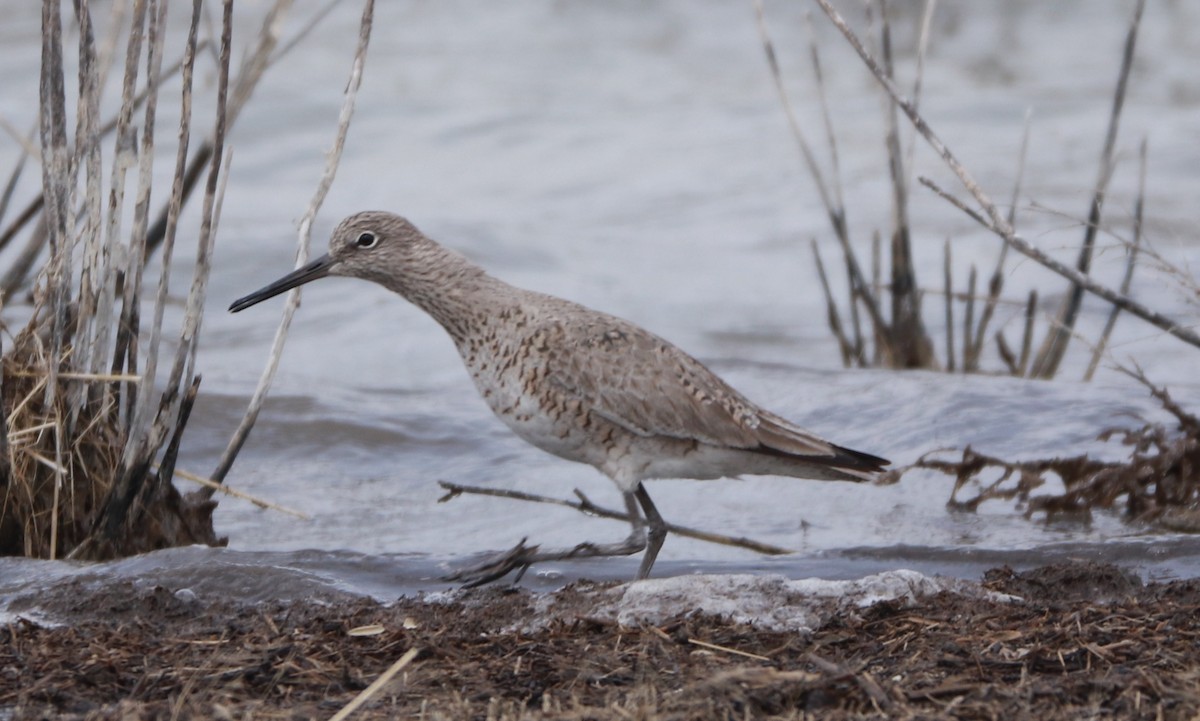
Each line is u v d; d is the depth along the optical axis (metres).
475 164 27.75
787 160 27.14
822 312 20.22
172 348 17.19
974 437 13.80
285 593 9.50
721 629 8.41
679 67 34.56
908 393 14.89
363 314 19.08
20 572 9.83
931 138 11.65
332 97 30.47
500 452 14.08
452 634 8.55
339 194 25.61
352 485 13.20
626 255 22.64
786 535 11.84
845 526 12.08
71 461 10.59
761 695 7.10
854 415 14.50
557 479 13.43
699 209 24.88
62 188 10.55
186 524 11.10
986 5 38.22
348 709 6.93
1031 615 8.62
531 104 31.08
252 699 7.34
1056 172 25.67
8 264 19.75
